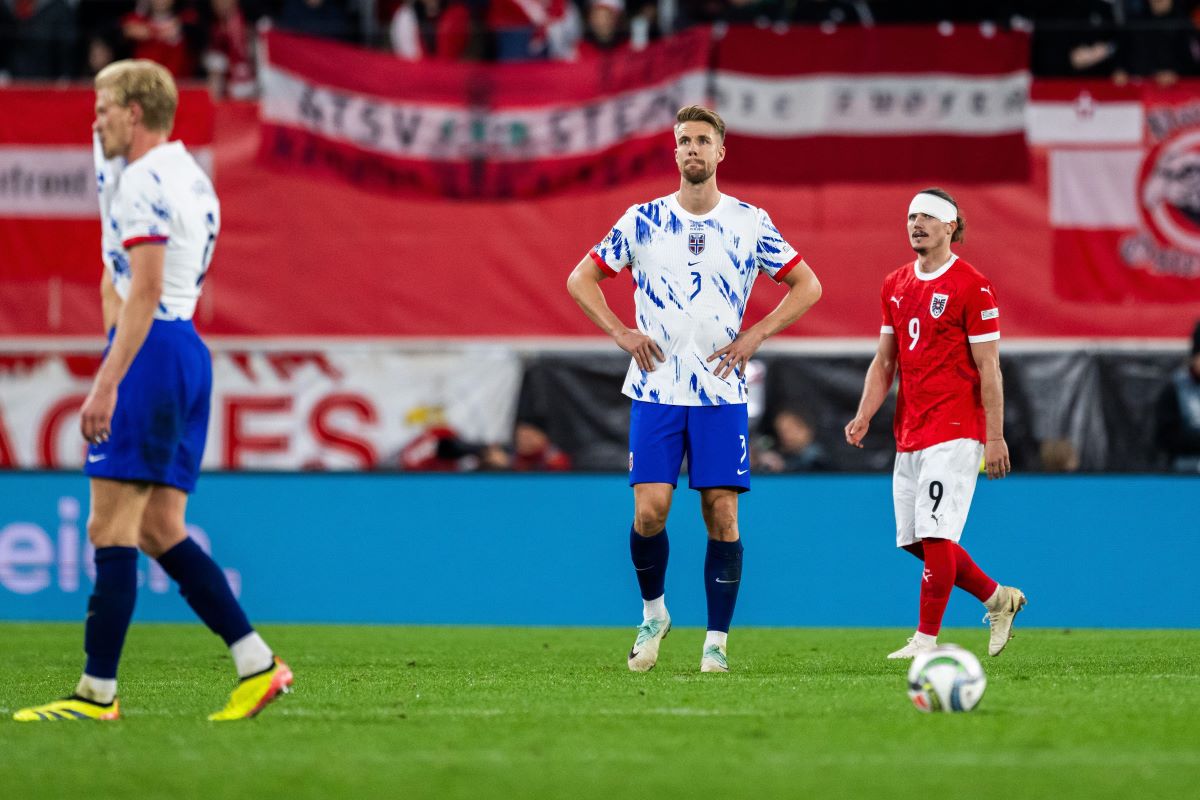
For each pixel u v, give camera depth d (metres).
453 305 43.47
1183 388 41.72
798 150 43.66
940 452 24.28
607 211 43.72
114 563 16.12
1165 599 38.28
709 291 22.11
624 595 39.50
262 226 43.53
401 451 42.25
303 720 16.12
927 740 14.32
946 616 38.53
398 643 31.41
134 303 15.41
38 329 43.53
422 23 47.84
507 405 42.38
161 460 15.75
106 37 48.56
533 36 47.88
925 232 24.36
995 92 43.34
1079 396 41.88
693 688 19.81
